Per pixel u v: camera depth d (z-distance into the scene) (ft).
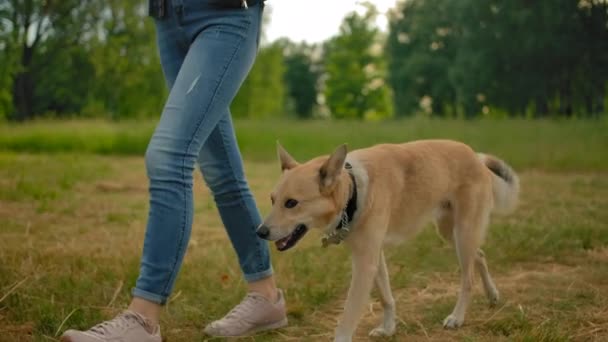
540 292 14.64
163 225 10.23
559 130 54.19
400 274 15.94
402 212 12.64
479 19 108.99
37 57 122.52
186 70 10.47
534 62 107.55
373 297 14.94
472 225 13.47
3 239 19.38
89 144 63.62
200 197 30.71
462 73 112.88
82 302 13.37
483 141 50.88
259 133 57.52
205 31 10.61
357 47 174.40
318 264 16.44
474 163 13.85
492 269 16.83
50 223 22.85
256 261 12.08
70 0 116.67
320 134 56.70
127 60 122.52
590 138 49.67
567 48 102.58
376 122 65.36
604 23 101.24
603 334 12.01
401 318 13.30
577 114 115.65
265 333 12.21
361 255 11.48
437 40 139.03
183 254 10.46
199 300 13.80
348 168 11.65
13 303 12.75
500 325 12.47
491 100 117.19
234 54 10.59
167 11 10.96
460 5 111.65
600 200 27.61
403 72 144.25
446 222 14.21
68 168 42.01
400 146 13.20
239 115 179.11
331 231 11.64
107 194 31.17
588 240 19.07
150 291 10.22
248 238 11.99
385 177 12.16
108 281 14.78
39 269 15.26
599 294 14.24
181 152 10.27
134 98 127.95
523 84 110.11
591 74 106.11
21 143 64.69
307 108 275.39
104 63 120.16
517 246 18.11
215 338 11.69
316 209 11.34
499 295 14.61
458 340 12.10
